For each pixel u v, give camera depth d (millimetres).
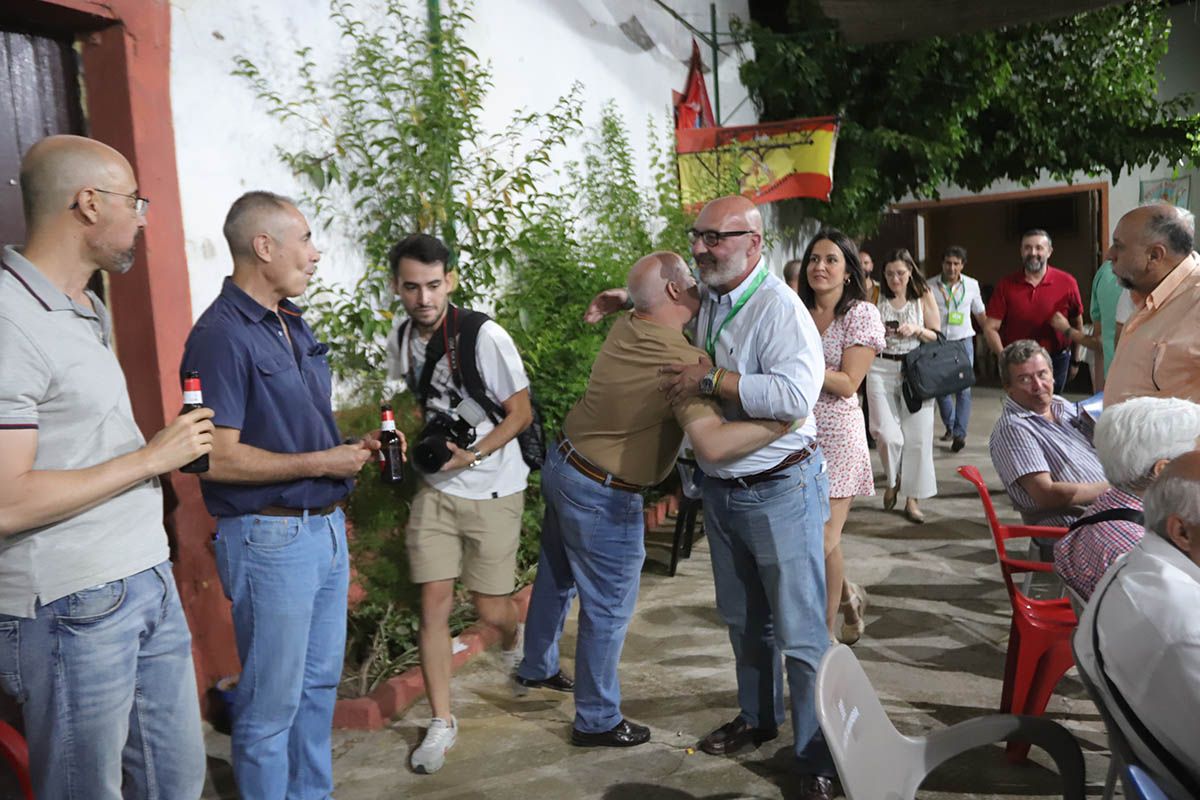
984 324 8273
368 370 4344
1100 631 1985
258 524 2584
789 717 3650
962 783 3150
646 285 3125
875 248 12672
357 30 4484
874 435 6258
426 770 3307
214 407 2480
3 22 3137
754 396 2801
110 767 2184
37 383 1991
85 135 3389
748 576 3232
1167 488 1983
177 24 3553
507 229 5273
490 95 5566
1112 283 6168
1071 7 8062
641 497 3289
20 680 2080
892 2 7840
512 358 3385
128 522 2188
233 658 3744
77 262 2127
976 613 4680
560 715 3742
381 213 4578
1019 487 3844
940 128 10180
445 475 3369
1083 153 10656
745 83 10289
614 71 7270
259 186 3939
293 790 2891
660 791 3170
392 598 4031
